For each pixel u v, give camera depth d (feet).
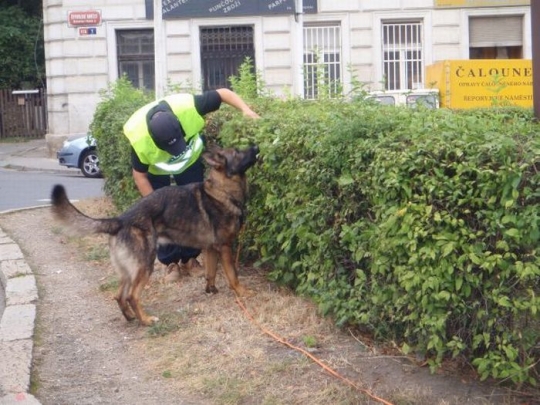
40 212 35.19
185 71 66.95
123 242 18.71
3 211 37.47
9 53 91.61
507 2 65.98
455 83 46.80
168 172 21.35
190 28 66.49
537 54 16.11
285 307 18.62
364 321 15.99
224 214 19.27
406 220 14.01
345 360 15.70
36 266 25.00
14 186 51.47
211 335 17.60
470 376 14.83
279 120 19.47
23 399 14.90
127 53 68.13
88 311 20.24
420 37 66.54
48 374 16.49
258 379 15.29
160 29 37.96
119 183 29.63
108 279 22.86
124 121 27.68
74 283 22.84
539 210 12.89
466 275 13.64
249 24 66.39
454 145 13.78
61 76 68.59
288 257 19.15
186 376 15.93
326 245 16.94
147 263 18.75
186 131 20.74
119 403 15.03
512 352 13.46
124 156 27.50
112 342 18.06
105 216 32.07
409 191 14.23
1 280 24.09
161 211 18.98
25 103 84.84
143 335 18.29
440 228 13.78
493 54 67.15
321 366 15.58
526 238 13.08
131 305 18.79
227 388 15.11
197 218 19.21
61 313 20.17
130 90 36.37
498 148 13.10
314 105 21.76
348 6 65.82
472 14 66.08
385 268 14.96
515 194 12.85
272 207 19.07
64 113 69.00
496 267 13.51
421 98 23.72
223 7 66.13
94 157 57.57
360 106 18.10
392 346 16.02
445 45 66.39
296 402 14.33
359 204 16.17
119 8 67.15
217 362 16.26
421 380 14.78
